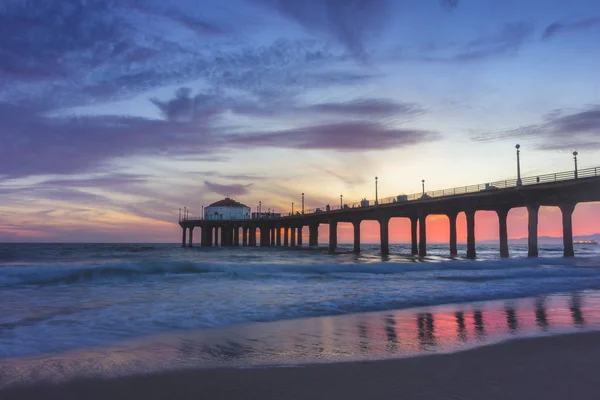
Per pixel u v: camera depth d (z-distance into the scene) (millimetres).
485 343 8805
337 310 13094
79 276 22016
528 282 22125
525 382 6223
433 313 12789
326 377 6453
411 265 30578
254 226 140625
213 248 128625
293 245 130375
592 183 40750
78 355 7781
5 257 60156
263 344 8688
